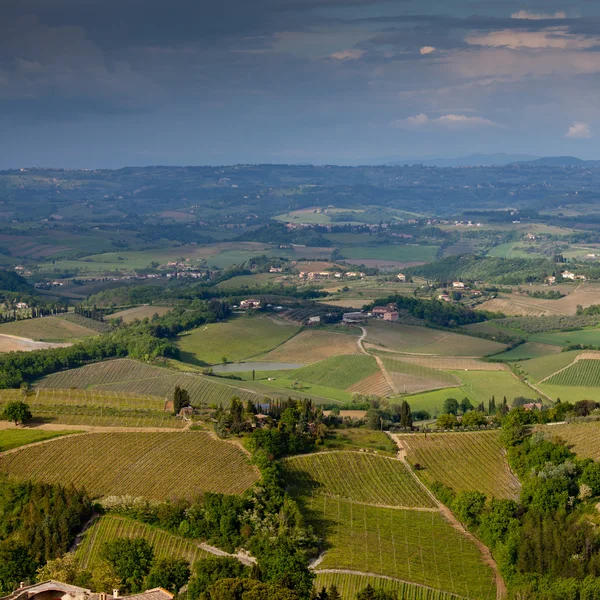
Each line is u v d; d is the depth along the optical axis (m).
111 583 179.88
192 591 182.75
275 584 179.25
